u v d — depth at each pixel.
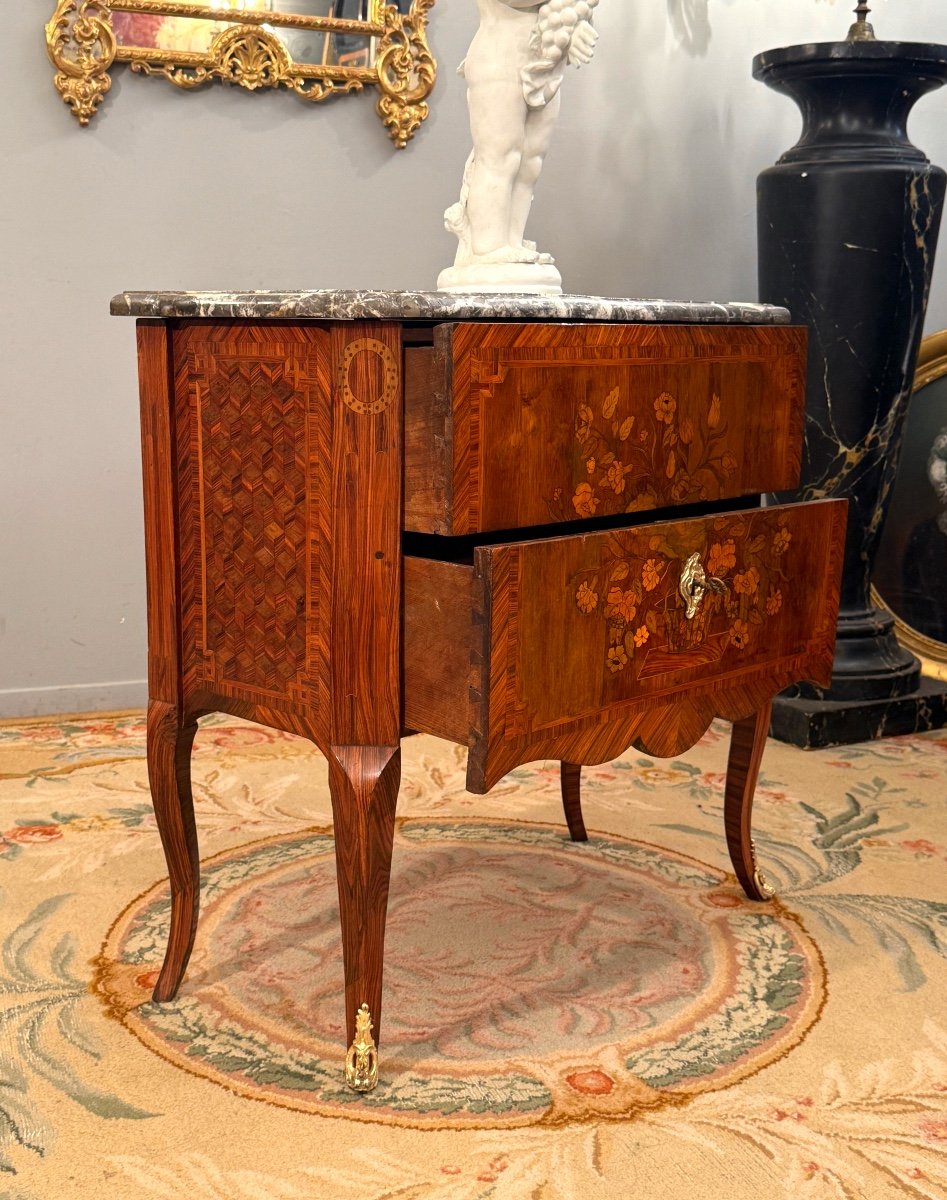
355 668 1.32
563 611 1.32
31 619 2.72
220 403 1.39
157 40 2.57
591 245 2.98
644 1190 1.21
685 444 1.50
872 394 2.63
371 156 2.77
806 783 2.42
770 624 1.63
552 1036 1.49
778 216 2.62
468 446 1.24
